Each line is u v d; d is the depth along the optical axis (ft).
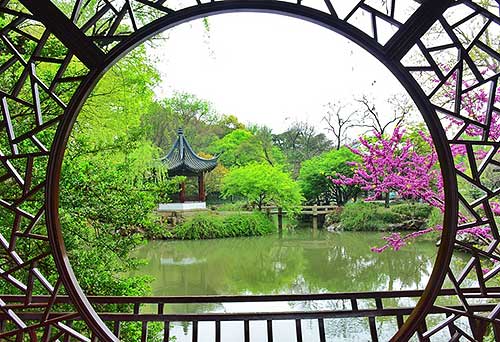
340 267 32.71
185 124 68.08
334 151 57.00
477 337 6.56
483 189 6.11
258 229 50.29
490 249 6.19
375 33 6.11
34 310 11.87
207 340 19.54
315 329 20.75
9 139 6.11
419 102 6.07
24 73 6.11
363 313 7.22
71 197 12.94
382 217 47.83
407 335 6.23
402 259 32.53
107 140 16.66
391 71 6.12
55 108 13.16
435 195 14.32
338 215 52.60
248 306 25.08
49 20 5.95
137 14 17.12
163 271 33.71
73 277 6.20
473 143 6.10
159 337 14.93
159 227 15.30
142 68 17.63
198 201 55.47
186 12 6.05
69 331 6.28
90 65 6.01
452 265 24.54
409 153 15.42
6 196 12.16
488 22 6.02
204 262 36.60
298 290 27.91
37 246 12.35
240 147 65.36
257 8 6.06
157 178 21.72
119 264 14.80
